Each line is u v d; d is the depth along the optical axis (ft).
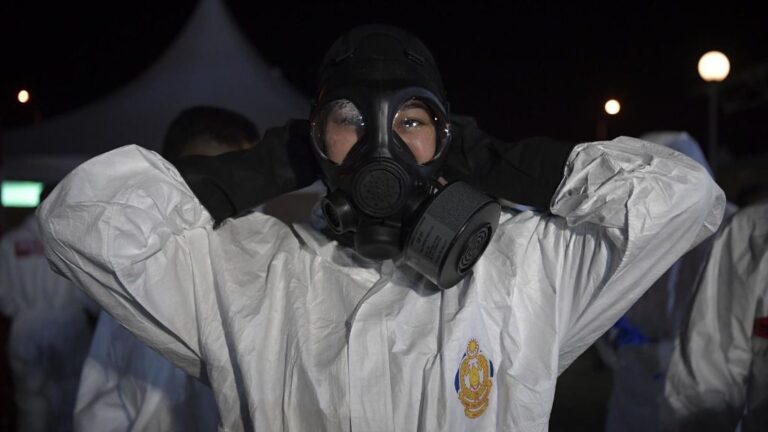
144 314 4.55
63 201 4.27
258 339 4.53
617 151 4.52
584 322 4.70
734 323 7.62
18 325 14.16
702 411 7.66
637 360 11.15
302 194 6.48
